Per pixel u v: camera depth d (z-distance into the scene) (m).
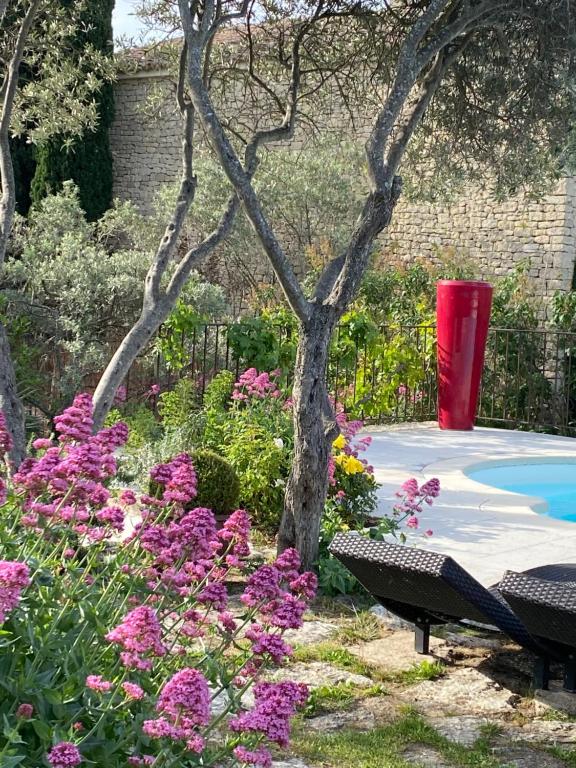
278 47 7.88
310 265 17.83
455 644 4.78
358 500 6.70
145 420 8.72
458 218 16.78
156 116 9.38
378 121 5.64
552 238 15.63
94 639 2.71
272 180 17.84
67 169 19.28
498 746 3.64
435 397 13.30
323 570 5.51
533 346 13.87
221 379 8.70
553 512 8.98
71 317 11.87
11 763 2.00
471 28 6.12
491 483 9.86
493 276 16.36
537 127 7.75
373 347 11.96
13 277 12.01
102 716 2.32
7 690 2.32
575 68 6.89
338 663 4.43
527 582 3.86
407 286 15.92
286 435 7.10
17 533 3.22
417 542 6.46
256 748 2.42
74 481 2.91
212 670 2.76
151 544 2.94
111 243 18.33
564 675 4.34
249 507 6.62
